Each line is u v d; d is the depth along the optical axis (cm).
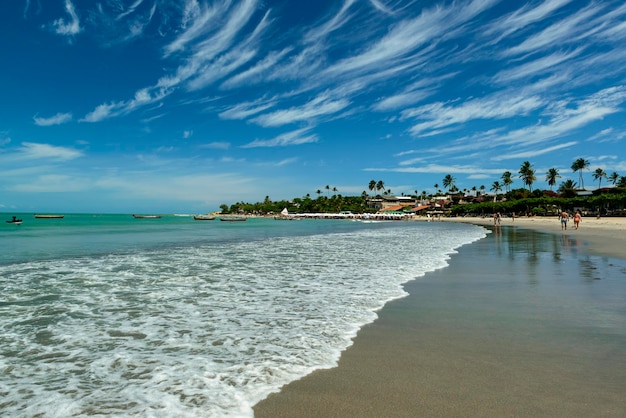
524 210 11700
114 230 5375
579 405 394
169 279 1191
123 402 407
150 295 952
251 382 455
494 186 15625
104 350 565
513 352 547
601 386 436
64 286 1080
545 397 411
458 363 509
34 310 805
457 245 2486
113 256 1914
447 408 390
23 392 431
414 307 819
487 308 803
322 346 579
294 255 1920
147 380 461
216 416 379
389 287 1047
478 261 1605
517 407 391
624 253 1812
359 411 387
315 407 396
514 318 724
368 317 742
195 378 466
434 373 477
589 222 6366
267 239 3331
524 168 13400
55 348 574
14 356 541
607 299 870
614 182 12875
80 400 412
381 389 435
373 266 1483
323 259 1734
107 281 1161
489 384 444
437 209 16575
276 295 947
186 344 591
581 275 1204
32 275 1284
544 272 1275
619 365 496
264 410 390
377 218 15400
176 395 423
